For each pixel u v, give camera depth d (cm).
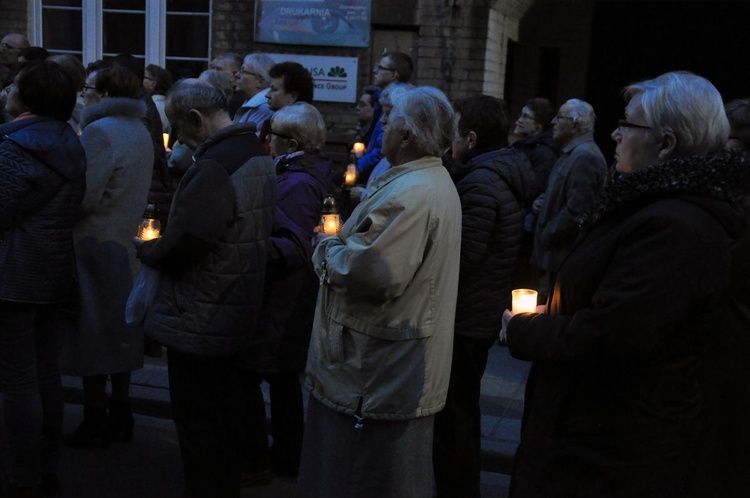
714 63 1028
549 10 1016
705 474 239
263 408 365
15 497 338
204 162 291
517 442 409
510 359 533
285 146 354
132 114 389
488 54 721
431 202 256
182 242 286
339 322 265
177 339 297
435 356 267
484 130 326
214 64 627
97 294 383
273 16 738
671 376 202
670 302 189
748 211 234
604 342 196
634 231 197
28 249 324
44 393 347
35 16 800
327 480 275
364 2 720
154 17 789
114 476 379
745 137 290
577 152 500
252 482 367
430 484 278
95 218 380
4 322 326
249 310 306
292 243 337
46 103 325
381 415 262
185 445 313
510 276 332
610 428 207
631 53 1040
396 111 263
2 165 313
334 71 737
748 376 244
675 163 197
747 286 240
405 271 251
